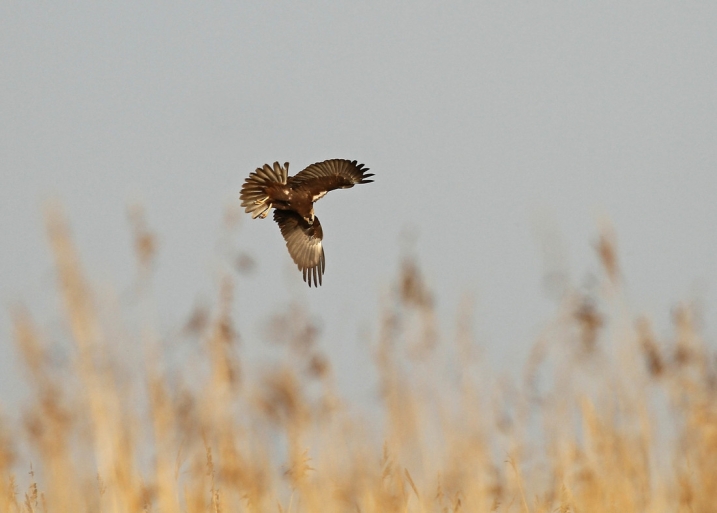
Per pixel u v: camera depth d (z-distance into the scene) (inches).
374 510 572.1
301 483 565.9
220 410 581.6
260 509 564.7
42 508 574.2
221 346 589.3
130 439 581.0
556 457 595.8
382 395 616.1
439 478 581.0
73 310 589.6
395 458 584.7
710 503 562.3
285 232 487.5
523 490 584.7
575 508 579.2
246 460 575.5
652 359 595.8
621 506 577.6
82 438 585.0
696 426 578.6
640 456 592.1
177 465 576.4
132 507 564.7
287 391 581.6
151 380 585.3
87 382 584.7
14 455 577.0
